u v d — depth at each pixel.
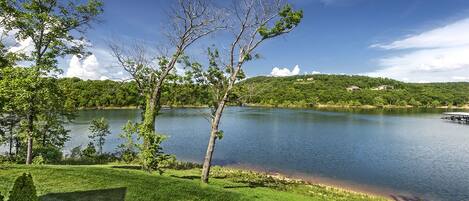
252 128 70.19
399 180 30.61
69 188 15.16
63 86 27.33
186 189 16.41
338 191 25.70
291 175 31.91
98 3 24.08
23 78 20.84
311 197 21.97
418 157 40.81
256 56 22.78
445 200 25.48
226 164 36.25
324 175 32.19
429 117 112.25
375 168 35.03
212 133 22.84
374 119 98.69
